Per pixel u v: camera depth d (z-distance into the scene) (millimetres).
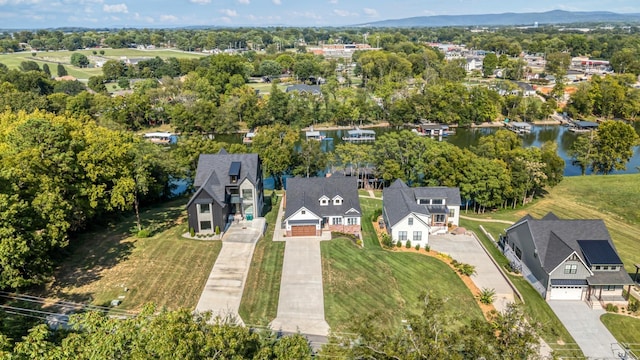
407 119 141000
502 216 70938
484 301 44500
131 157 62000
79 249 49938
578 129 135125
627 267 54000
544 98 166250
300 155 83000
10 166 43875
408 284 47031
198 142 77625
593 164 96812
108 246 51281
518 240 53125
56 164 49219
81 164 51094
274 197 70562
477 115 142125
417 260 52656
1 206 35719
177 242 53094
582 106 145375
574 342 39719
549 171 78000
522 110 145625
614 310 44250
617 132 92188
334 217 59312
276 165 79188
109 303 40094
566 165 103875
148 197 69125
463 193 71062
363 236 59812
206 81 153375
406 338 27141
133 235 54812
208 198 54719
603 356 38062
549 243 48656
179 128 128250
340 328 38875
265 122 134875
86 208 50969
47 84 154750
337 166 85688
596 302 45531
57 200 43406
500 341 27312
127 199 52531
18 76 146500
